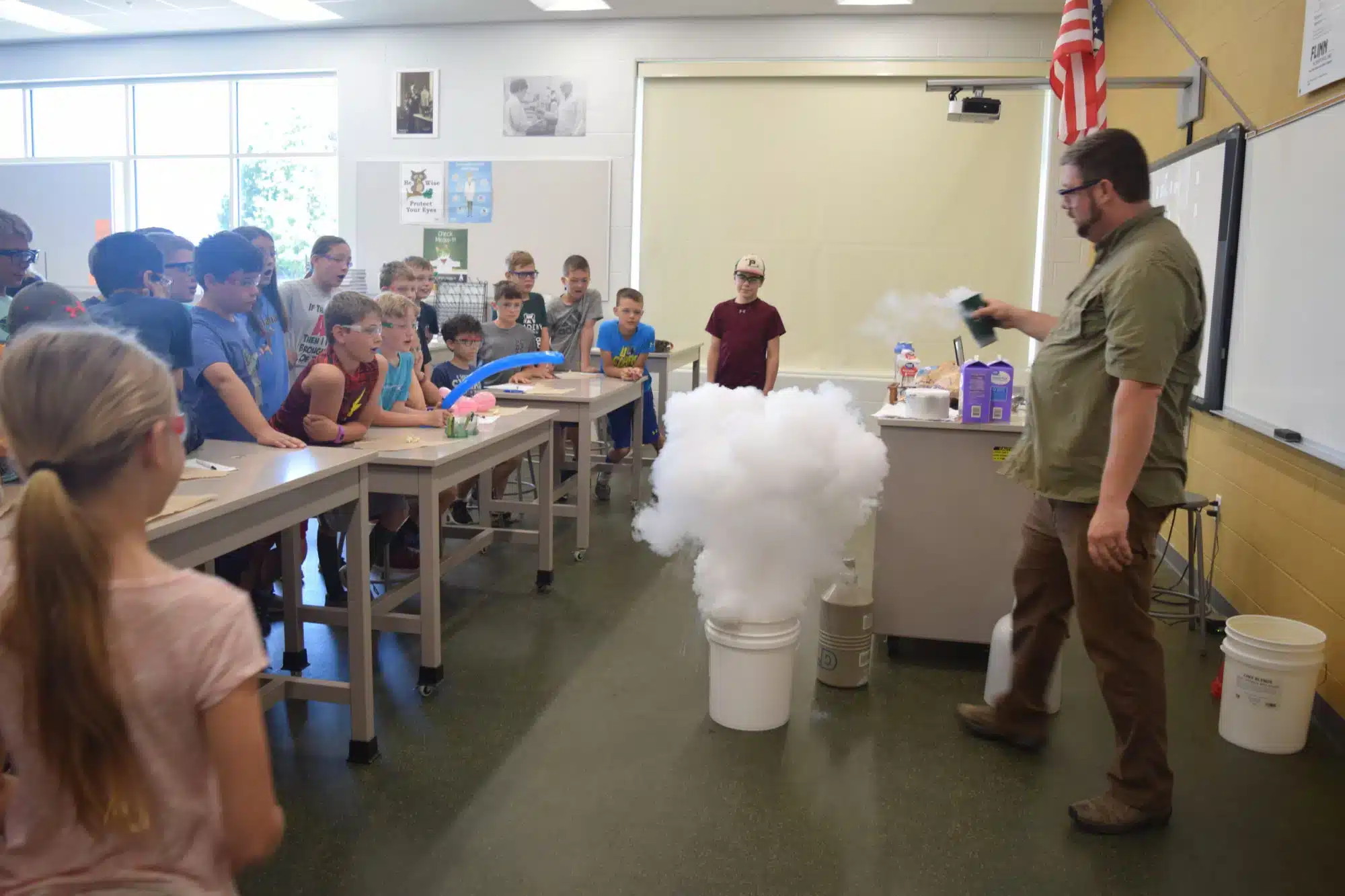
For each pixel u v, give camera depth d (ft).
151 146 25.11
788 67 21.66
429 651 9.00
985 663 10.32
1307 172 9.66
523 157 22.93
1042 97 20.98
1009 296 21.66
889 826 7.02
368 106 23.48
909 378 12.63
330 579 11.08
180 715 2.86
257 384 9.59
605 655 10.17
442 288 22.26
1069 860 6.63
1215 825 7.11
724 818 7.07
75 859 2.89
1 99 25.76
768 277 22.52
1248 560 11.25
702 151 22.45
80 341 2.84
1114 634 6.87
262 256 9.14
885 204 21.85
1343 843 6.88
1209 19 13.23
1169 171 14.49
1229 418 11.57
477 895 6.09
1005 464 7.73
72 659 2.61
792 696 9.35
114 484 2.83
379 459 8.61
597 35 22.33
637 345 17.72
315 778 7.48
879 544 10.21
